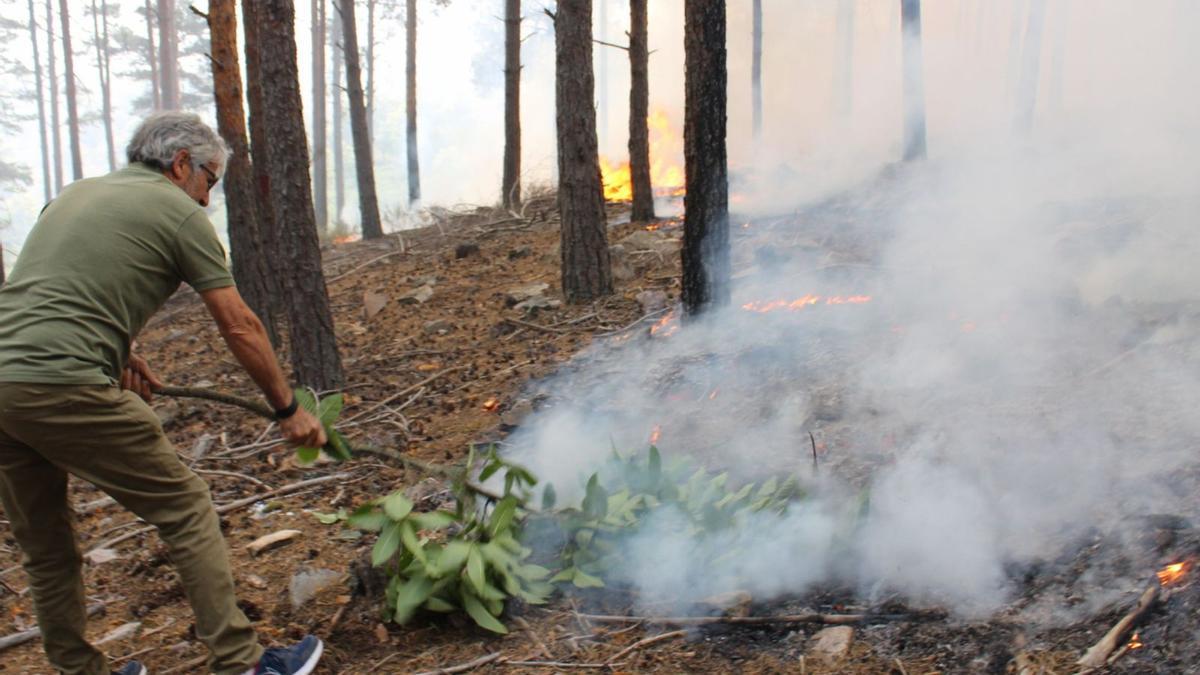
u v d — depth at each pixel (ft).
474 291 31.58
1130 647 8.77
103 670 10.14
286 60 21.02
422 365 23.85
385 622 11.19
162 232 9.00
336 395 10.69
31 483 9.21
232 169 28.86
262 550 13.42
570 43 26.21
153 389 9.86
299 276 21.62
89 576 13.08
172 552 9.30
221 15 29.19
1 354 8.45
